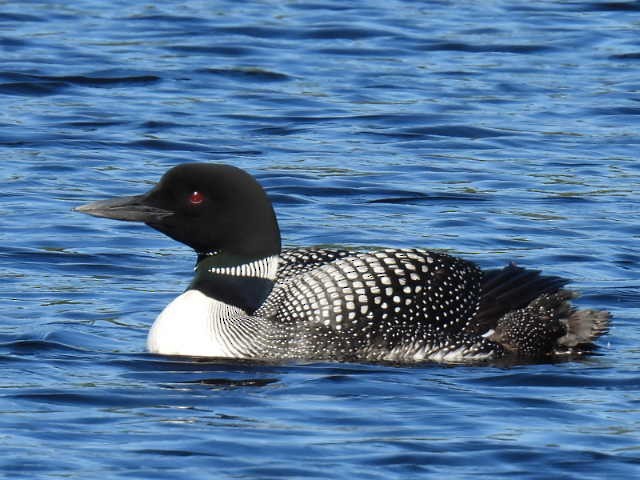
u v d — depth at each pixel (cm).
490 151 1884
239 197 1224
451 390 1128
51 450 975
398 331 1220
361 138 1927
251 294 1228
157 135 1912
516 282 1267
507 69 2248
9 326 1266
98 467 947
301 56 2297
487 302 1252
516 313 1254
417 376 1171
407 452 981
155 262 1477
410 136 1939
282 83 2169
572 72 2239
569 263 1477
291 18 2491
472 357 1231
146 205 1226
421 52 2328
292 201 1673
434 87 2150
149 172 1764
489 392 1125
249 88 2139
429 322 1228
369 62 2275
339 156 1844
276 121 1986
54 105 2033
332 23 2450
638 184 1755
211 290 1225
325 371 1177
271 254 1237
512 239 1550
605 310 1290
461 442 1003
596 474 954
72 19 2461
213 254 1234
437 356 1224
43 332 1249
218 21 2456
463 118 2006
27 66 2180
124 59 2242
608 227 1595
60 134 1898
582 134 1952
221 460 963
